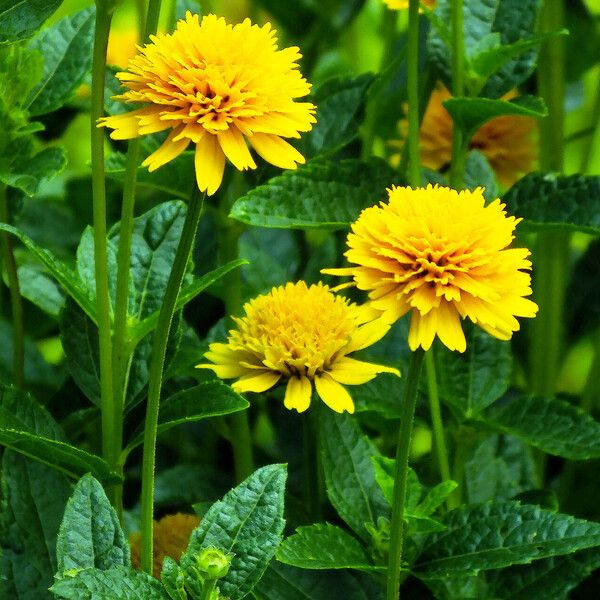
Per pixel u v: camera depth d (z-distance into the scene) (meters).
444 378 0.90
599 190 0.87
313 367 0.78
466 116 0.90
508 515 0.79
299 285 0.81
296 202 0.86
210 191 0.70
